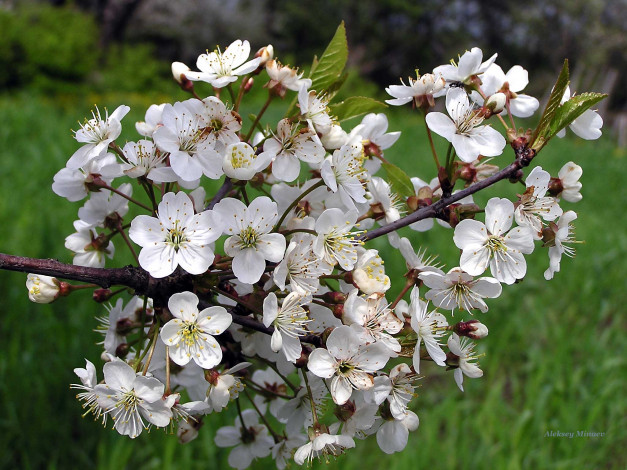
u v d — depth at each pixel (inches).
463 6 225.9
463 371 12.1
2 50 114.3
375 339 10.7
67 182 12.3
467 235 11.6
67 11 136.8
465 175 12.3
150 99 141.2
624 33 211.0
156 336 10.7
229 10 208.2
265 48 11.7
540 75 225.5
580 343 35.4
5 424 24.1
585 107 11.3
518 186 55.1
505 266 11.6
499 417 28.8
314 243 10.8
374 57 221.6
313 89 12.4
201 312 10.5
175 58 198.7
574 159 89.3
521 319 36.5
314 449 11.0
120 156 11.5
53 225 38.5
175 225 10.6
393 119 116.3
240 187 11.5
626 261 48.4
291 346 10.7
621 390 31.3
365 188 13.0
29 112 70.1
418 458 25.5
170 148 10.6
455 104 12.0
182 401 21.6
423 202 12.7
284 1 217.3
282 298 11.1
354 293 10.8
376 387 11.0
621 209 67.3
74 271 10.4
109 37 183.3
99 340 29.0
